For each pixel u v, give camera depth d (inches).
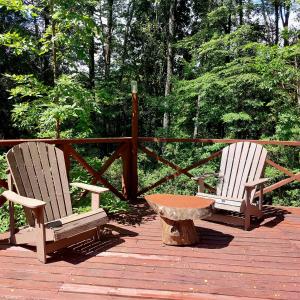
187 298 85.5
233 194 155.7
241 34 359.9
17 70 371.2
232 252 115.2
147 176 320.8
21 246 116.0
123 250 115.4
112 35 548.4
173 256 111.1
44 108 171.8
